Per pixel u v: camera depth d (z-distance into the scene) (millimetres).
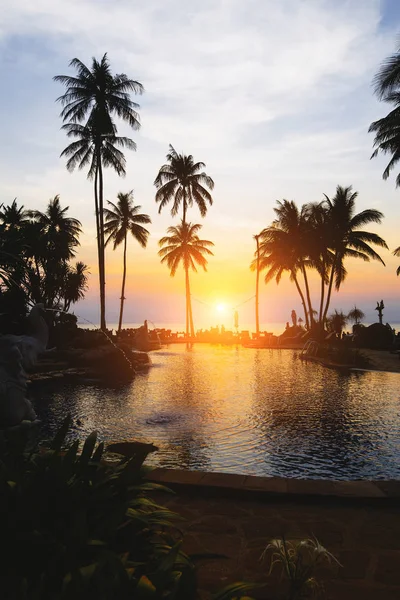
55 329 22984
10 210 23734
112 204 44625
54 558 2082
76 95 30234
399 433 8688
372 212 36000
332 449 7664
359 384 15484
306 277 41594
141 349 34812
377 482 4867
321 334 37312
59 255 24891
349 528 3955
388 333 33188
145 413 10664
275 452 7492
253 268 50531
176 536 3793
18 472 2641
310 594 2928
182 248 47188
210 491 4715
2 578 2037
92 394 13531
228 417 10188
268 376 18078
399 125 23875
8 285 9094
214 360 26219
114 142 31938
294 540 3684
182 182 43469
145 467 2760
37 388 14672
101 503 2477
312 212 38469
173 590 1834
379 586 3047
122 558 2061
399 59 21969
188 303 48750
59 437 3047
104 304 31188
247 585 1980
